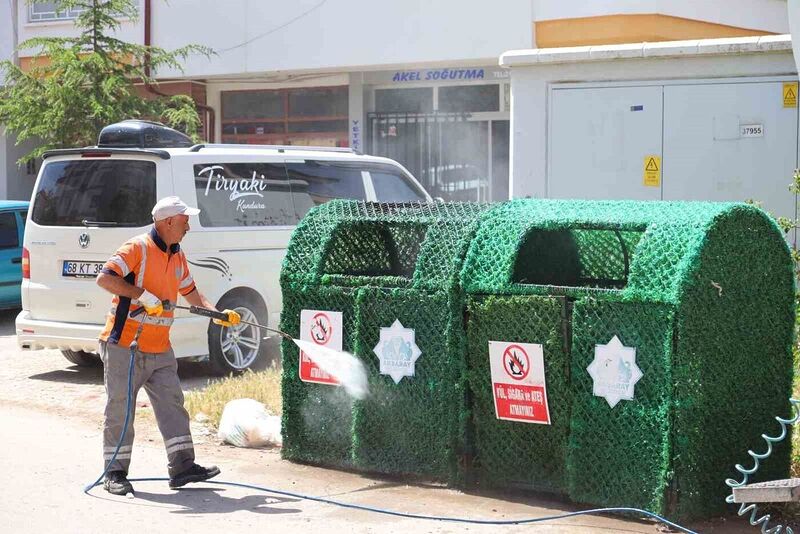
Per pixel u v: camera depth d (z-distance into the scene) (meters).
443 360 8.07
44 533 7.03
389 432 8.41
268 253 13.16
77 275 12.52
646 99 12.22
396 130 23.98
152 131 12.92
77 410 11.31
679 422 6.95
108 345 8.04
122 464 8.12
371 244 9.38
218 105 25.64
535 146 12.64
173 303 8.22
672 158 12.15
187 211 8.16
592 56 12.27
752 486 6.39
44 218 12.82
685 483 7.02
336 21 22.38
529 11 20.59
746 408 7.51
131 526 7.20
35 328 12.75
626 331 7.16
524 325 7.62
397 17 21.78
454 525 7.27
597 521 7.27
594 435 7.34
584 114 12.47
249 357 13.06
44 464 8.95
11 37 25.66
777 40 11.56
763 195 11.83
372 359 8.45
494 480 7.98
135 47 21.58
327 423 8.84
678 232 7.11
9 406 11.52
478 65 22.39
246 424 9.70
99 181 12.52
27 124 21.02
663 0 19.97
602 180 12.44
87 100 20.50
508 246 7.83
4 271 17.66
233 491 8.20
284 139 25.09
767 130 11.77
